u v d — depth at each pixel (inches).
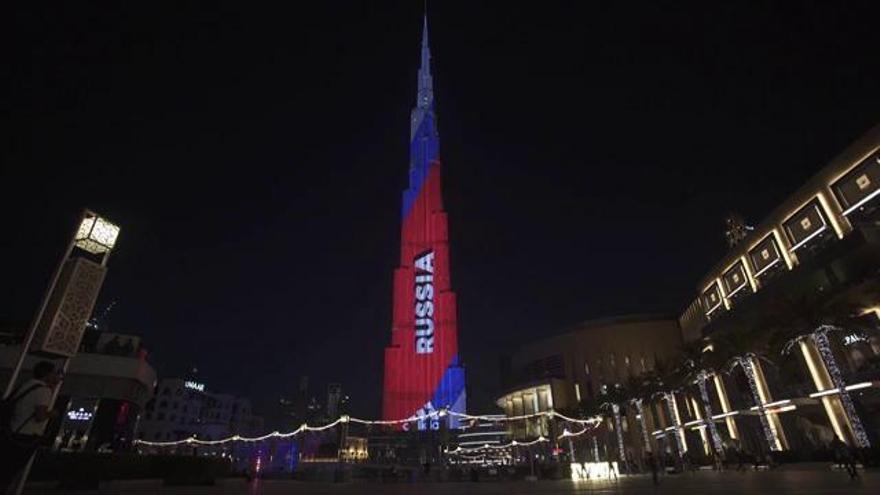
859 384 1952.5
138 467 975.0
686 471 2234.3
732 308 2851.9
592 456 4308.6
